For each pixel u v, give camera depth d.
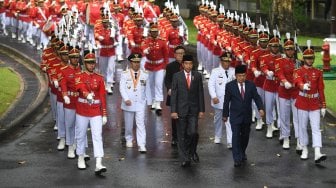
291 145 26.97
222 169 23.41
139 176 22.53
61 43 25.92
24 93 37.47
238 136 23.80
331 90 36.97
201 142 27.38
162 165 23.91
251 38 28.83
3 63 47.56
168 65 26.92
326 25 62.16
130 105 25.89
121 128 29.69
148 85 33.31
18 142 27.44
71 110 24.38
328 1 62.88
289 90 26.03
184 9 75.94
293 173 22.91
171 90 24.11
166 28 36.94
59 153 25.70
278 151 25.98
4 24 58.62
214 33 39.72
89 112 23.02
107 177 22.42
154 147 26.50
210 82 26.92
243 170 23.28
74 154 25.03
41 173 22.94
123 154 25.44
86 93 22.75
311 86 24.16
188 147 23.95
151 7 46.69
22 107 33.50
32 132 29.20
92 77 23.02
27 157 25.09
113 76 38.00
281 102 26.19
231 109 23.92
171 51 37.00
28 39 54.31
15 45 53.25
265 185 21.50
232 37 33.12
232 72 29.53
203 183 21.70
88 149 26.39
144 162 24.30
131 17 38.66
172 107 23.92
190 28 66.69
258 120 29.53
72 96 24.31
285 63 26.14
